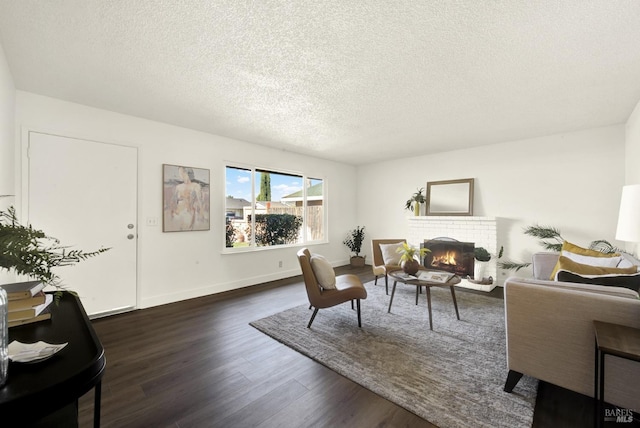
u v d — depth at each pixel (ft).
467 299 12.32
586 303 4.90
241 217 14.87
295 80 8.07
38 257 3.17
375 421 5.12
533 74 7.73
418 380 6.32
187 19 5.57
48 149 9.25
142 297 11.21
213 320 9.94
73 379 2.54
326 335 8.65
